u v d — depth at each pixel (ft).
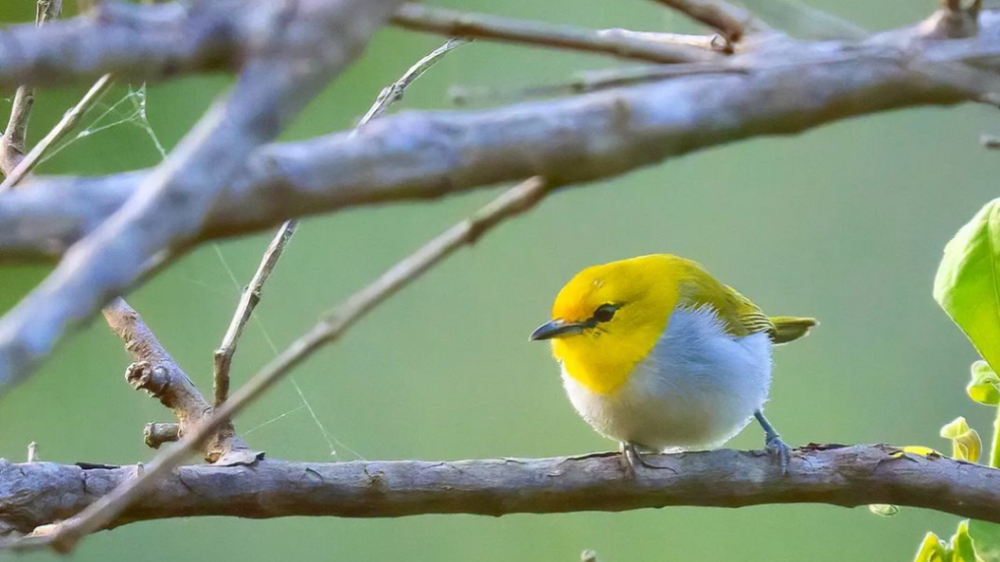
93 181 10.61
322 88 9.62
